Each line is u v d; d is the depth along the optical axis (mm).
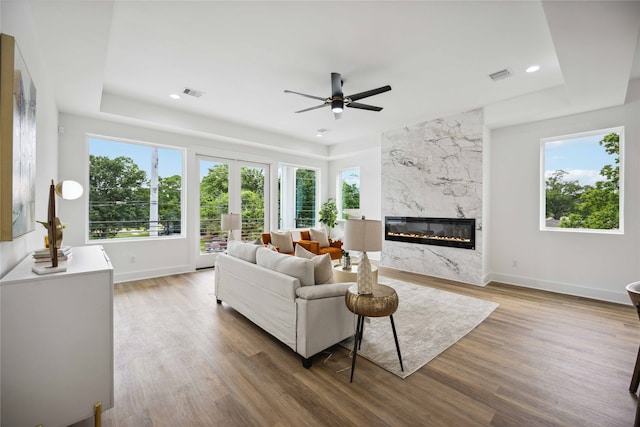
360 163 7266
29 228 1838
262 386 1947
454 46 2799
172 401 1787
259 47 2840
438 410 1728
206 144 5504
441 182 5008
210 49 2883
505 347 2516
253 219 6352
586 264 3967
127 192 4723
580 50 2438
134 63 3172
